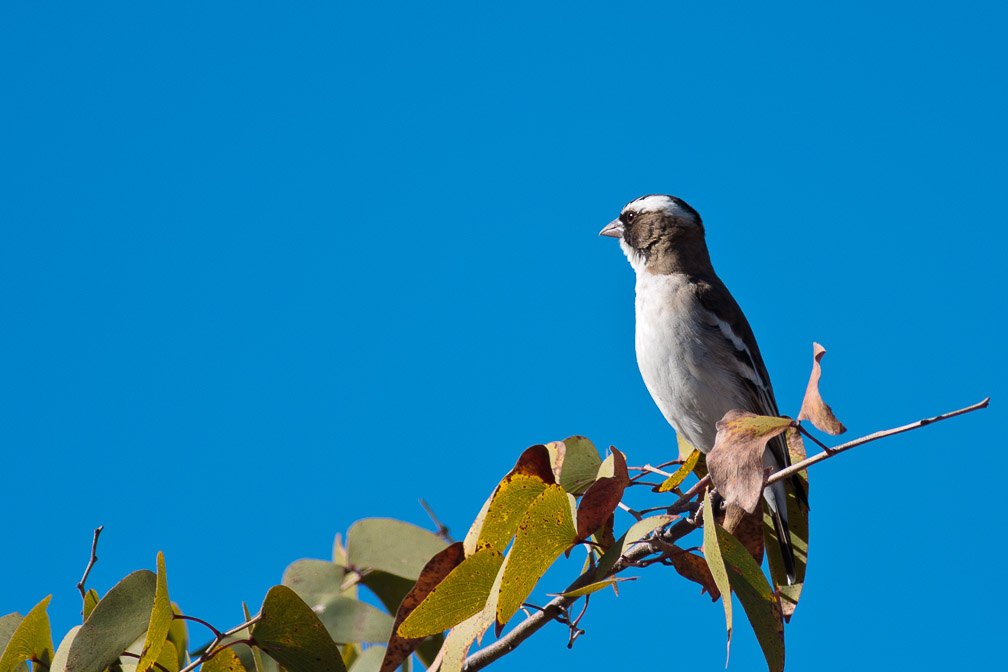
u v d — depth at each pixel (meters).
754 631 6.63
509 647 7.22
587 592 6.62
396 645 7.29
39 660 7.27
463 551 7.49
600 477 7.36
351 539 8.41
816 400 6.35
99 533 7.57
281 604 7.00
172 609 6.88
